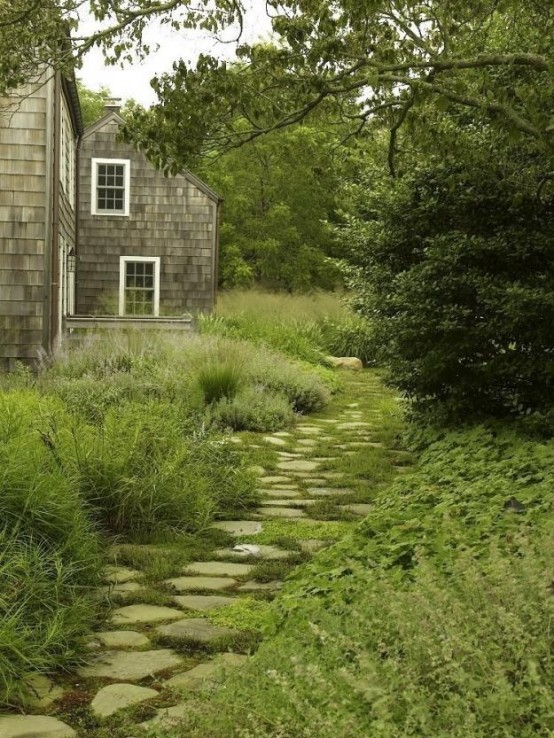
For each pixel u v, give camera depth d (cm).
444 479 646
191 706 289
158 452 709
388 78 566
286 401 1273
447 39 594
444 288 848
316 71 596
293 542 611
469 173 811
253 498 754
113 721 337
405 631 278
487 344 840
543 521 430
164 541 625
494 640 261
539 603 274
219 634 434
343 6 564
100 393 1052
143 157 2366
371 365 2150
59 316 1598
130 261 2378
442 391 930
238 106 625
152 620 458
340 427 1208
